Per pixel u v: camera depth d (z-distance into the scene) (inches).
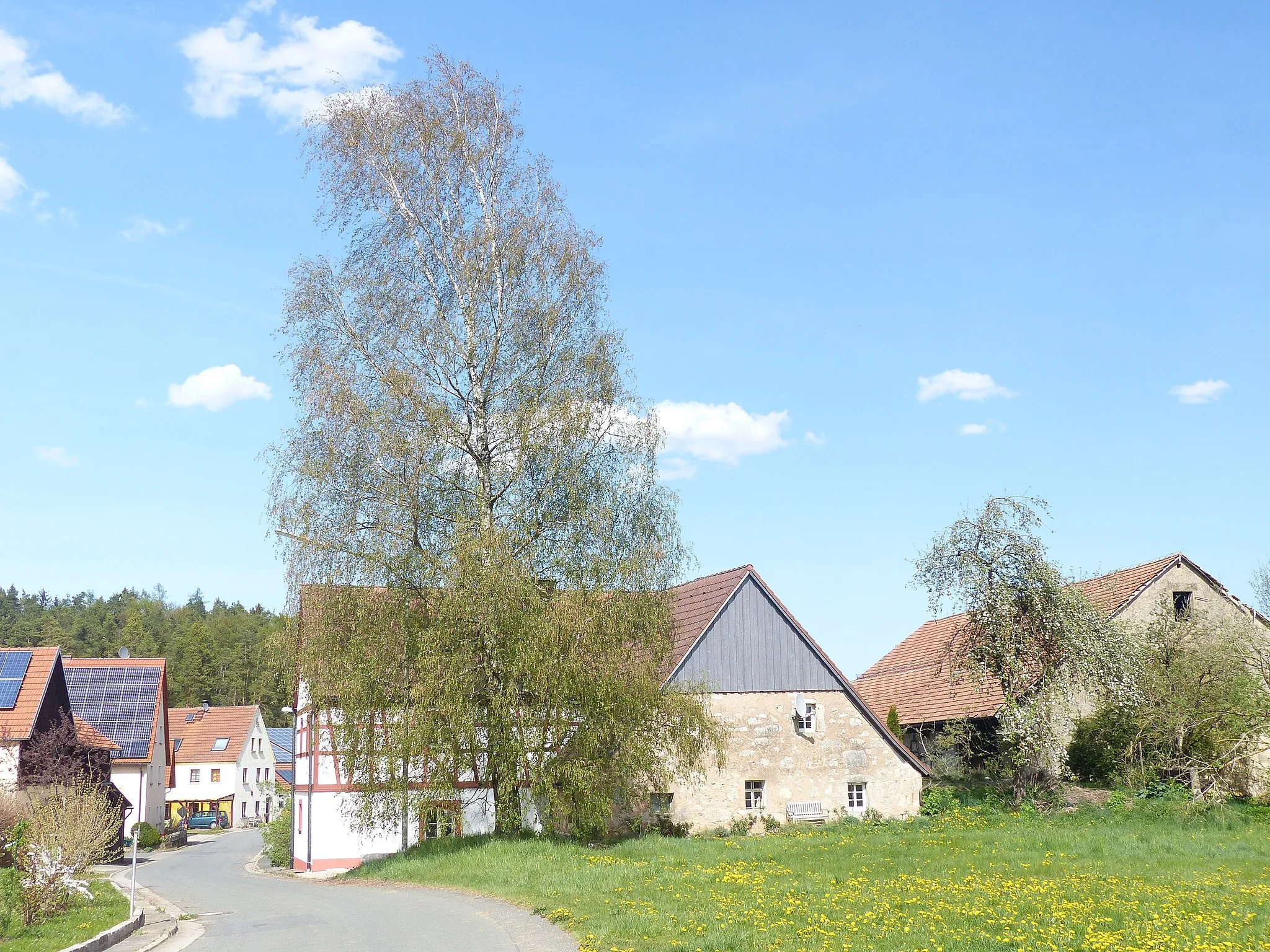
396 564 900.0
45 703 1391.5
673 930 524.1
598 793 919.7
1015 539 1162.0
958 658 1213.1
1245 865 752.3
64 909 778.2
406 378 912.3
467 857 885.2
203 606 6604.3
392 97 1012.5
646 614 944.3
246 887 1101.7
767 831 1192.8
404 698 906.7
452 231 990.4
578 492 938.7
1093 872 718.5
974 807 1155.9
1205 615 1235.2
